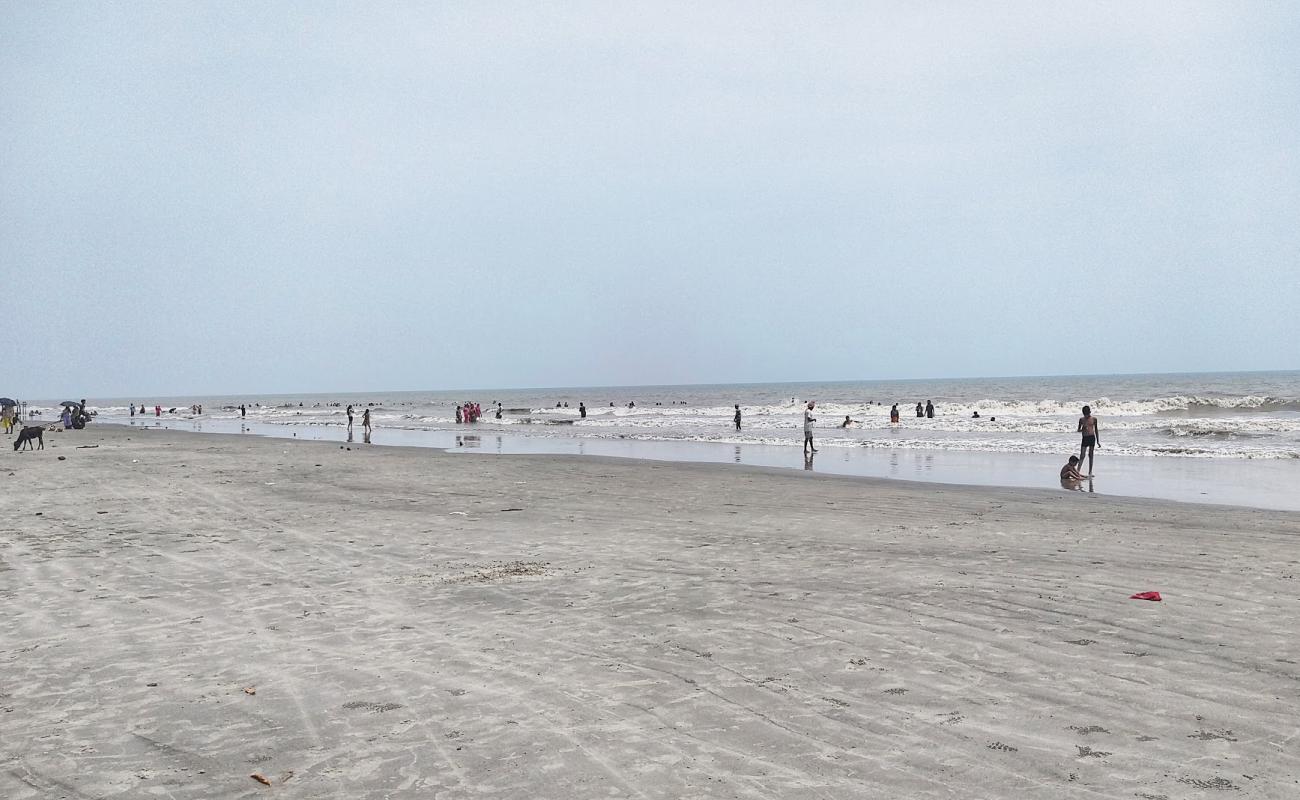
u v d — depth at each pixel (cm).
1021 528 1262
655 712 523
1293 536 1168
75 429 5528
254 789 427
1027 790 407
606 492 1791
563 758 457
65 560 1046
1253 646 632
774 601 805
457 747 475
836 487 1883
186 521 1377
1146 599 787
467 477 2123
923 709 519
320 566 1004
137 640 700
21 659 652
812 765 442
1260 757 439
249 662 637
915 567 961
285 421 7412
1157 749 452
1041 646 645
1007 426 4491
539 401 16338
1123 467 2345
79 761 464
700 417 6644
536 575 945
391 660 638
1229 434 3428
